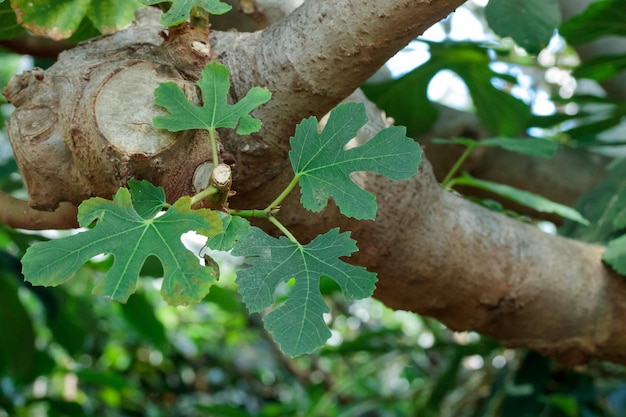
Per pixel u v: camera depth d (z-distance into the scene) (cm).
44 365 241
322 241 81
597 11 151
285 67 96
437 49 180
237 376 376
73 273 74
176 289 74
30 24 102
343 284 79
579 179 204
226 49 101
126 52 92
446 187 138
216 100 83
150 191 83
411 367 327
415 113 194
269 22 130
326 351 234
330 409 304
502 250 132
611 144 194
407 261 125
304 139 83
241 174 103
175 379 360
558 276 136
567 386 195
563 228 165
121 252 75
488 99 195
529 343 142
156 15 112
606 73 173
